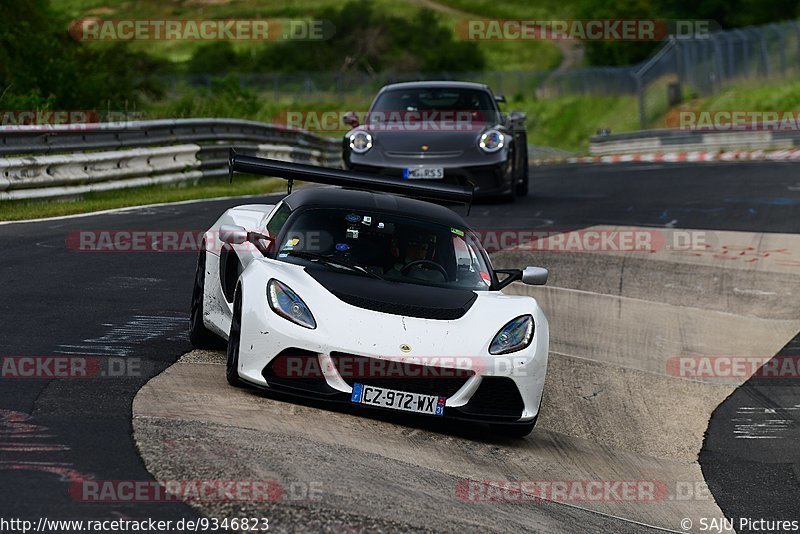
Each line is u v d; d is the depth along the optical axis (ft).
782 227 191.52
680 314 133.18
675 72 631.15
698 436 90.63
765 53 579.89
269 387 73.10
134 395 70.28
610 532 62.28
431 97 203.72
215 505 51.55
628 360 112.16
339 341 71.77
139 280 116.26
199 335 88.33
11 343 81.71
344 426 71.15
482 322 76.38
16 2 338.34
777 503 74.54
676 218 199.52
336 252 82.07
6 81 295.89
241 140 260.01
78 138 186.39
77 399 67.77
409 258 83.25
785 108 529.04
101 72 344.28
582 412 92.89
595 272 151.12
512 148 201.36
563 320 125.49
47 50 314.14
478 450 74.28
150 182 211.41
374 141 191.83
